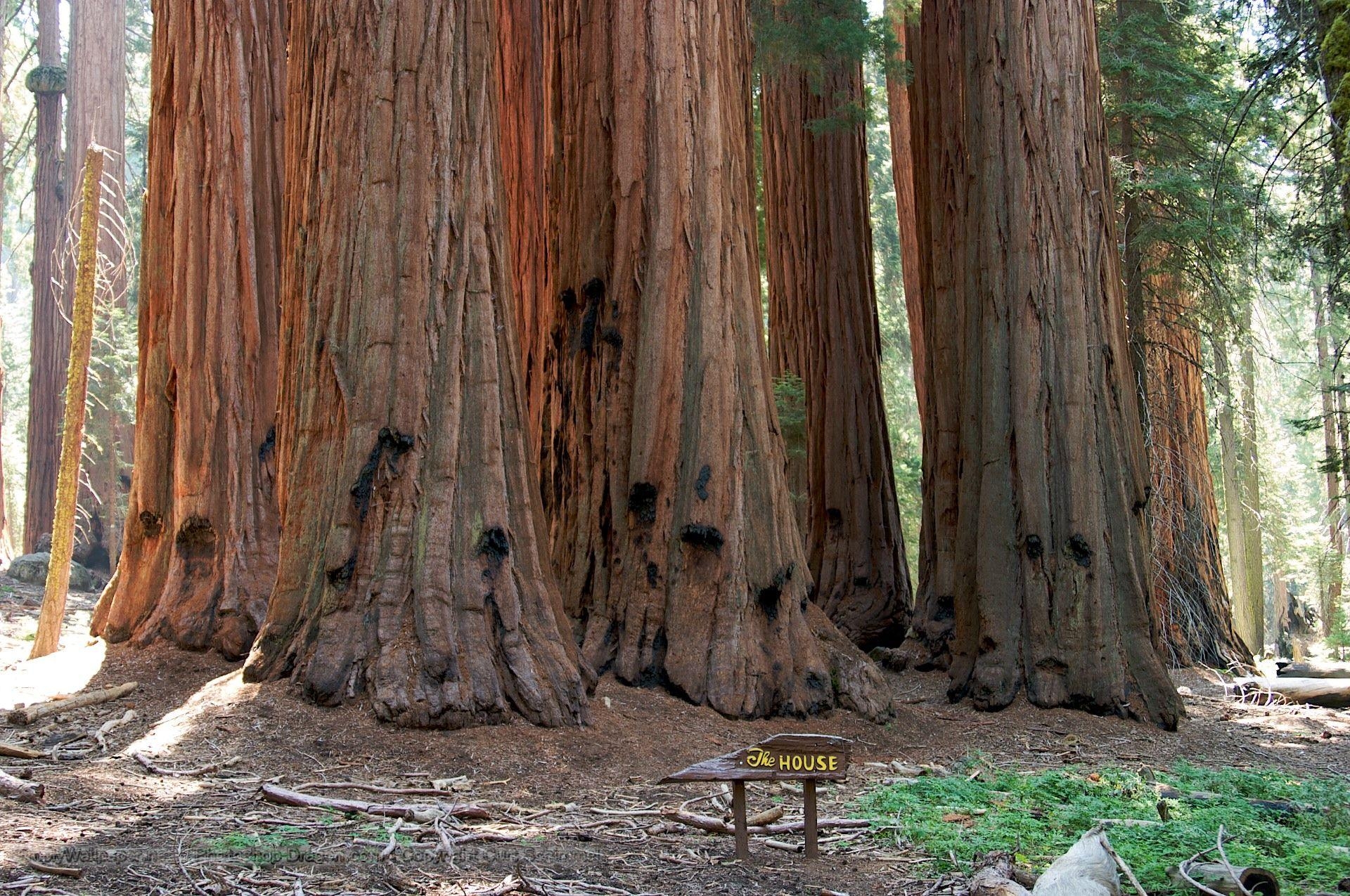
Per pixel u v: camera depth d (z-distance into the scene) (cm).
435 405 839
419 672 776
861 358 1736
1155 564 1662
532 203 1362
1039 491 1185
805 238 1773
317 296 873
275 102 1119
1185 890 470
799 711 966
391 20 873
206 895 421
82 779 632
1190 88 1712
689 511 982
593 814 641
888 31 1538
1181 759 987
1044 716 1120
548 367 1102
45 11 2920
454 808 598
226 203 1069
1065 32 1255
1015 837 594
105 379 2522
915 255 2156
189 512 1017
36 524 2473
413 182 859
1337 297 1131
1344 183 552
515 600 827
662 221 1022
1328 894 480
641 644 967
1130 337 1697
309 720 754
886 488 1727
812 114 1772
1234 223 1648
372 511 819
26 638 1514
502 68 1367
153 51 1127
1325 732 1178
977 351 1268
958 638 1234
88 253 1170
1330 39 546
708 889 484
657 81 1036
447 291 858
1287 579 3169
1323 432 3466
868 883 512
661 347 1009
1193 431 1880
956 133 1436
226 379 1044
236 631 973
